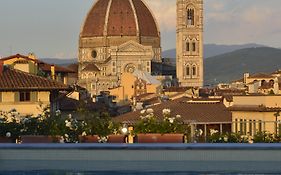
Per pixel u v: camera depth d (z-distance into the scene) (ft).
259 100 328.70
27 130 202.49
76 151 169.99
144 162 168.96
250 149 168.35
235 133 213.46
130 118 325.83
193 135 198.70
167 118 198.80
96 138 191.21
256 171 168.35
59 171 170.09
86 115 217.97
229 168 168.66
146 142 182.39
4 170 171.53
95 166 169.78
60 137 188.24
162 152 168.35
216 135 205.67
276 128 219.00
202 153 168.35
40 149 170.60
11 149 171.01
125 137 189.37
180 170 168.66
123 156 169.17
